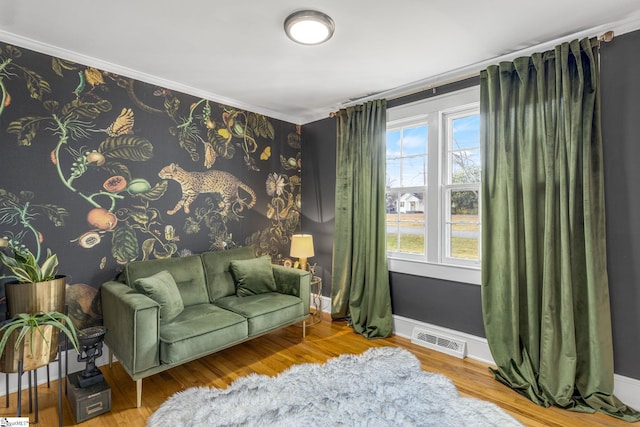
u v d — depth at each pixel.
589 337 2.12
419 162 3.29
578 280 2.17
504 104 2.47
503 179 2.49
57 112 2.45
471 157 2.93
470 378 2.46
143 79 2.90
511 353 2.43
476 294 2.79
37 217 2.36
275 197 4.06
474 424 1.89
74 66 2.52
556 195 2.24
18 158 2.29
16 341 1.82
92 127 2.62
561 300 2.18
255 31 2.20
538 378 2.26
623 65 2.11
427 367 2.63
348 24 2.12
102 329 2.13
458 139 3.02
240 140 3.69
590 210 2.11
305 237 3.64
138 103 2.88
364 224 3.46
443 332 2.97
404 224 3.39
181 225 3.18
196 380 2.42
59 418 1.88
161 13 2.00
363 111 3.46
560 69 2.24
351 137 3.60
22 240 2.30
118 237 2.76
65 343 2.43
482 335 2.76
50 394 2.22
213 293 3.09
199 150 3.32
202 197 3.34
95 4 1.91
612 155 2.15
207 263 3.17
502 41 2.32
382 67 2.75
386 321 3.26
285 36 2.27
